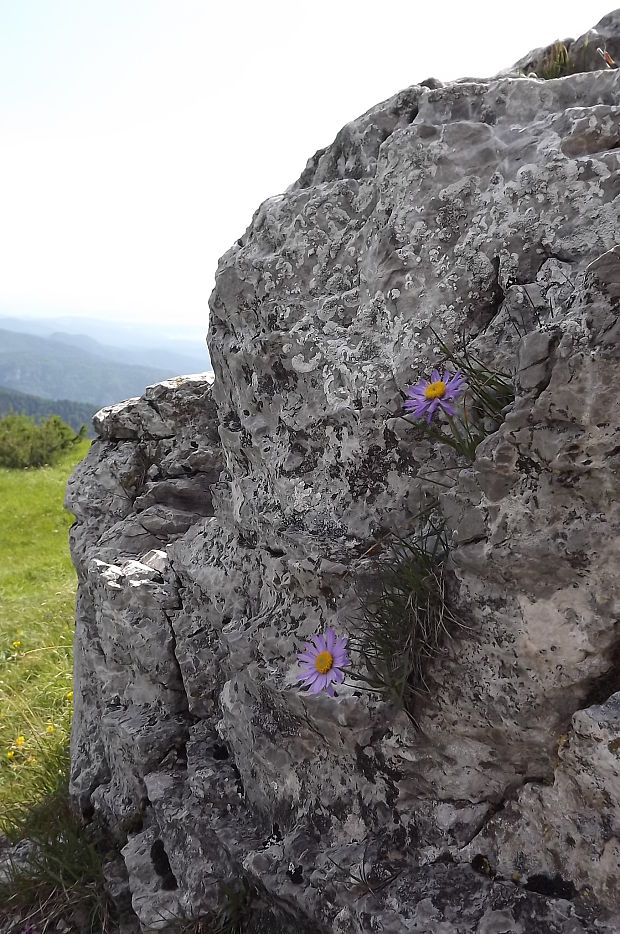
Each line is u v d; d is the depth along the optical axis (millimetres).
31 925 648
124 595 725
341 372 526
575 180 438
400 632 432
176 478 846
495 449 392
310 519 540
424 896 414
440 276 493
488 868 418
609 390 354
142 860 611
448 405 424
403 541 443
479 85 508
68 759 924
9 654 1409
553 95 485
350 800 486
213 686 689
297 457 563
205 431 847
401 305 508
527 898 389
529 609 393
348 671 462
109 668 761
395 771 458
